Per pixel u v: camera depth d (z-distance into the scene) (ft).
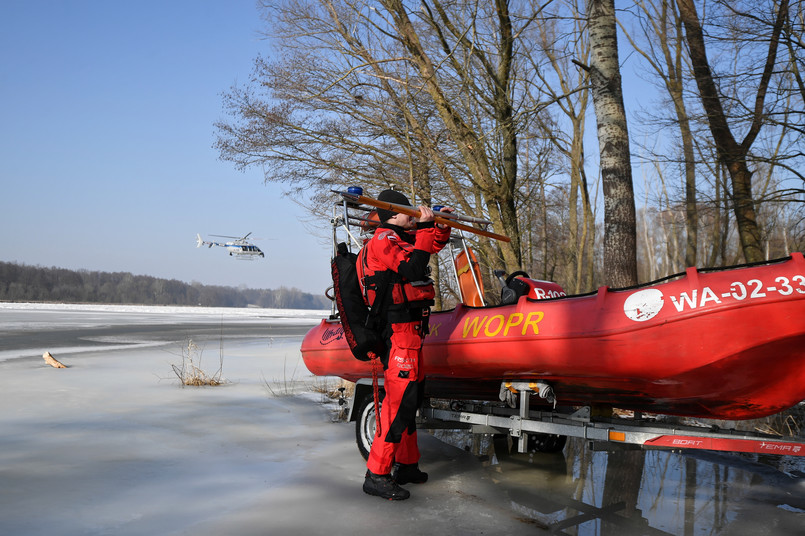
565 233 76.54
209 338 63.26
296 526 10.85
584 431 12.76
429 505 12.20
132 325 88.33
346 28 34.06
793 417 19.52
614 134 25.43
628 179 25.23
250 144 37.83
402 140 35.70
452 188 34.50
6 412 21.29
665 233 131.03
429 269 13.08
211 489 13.01
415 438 13.65
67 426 19.15
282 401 25.05
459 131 32.81
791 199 44.52
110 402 23.73
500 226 33.63
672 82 48.62
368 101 34.94
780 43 39.37
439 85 33.86
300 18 34.12
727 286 10.96
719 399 12.37
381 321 13.04
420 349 13.10
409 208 12.84
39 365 35.37
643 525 11.06
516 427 14.12
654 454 16.72
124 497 12.33
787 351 10.78
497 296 35.19
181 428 19.25
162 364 37.17
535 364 13.34
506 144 34.65
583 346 12.35
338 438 18.29
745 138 43.88
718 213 54.75
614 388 13.11
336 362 19.06
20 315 118.62
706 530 10.81
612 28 26.16
